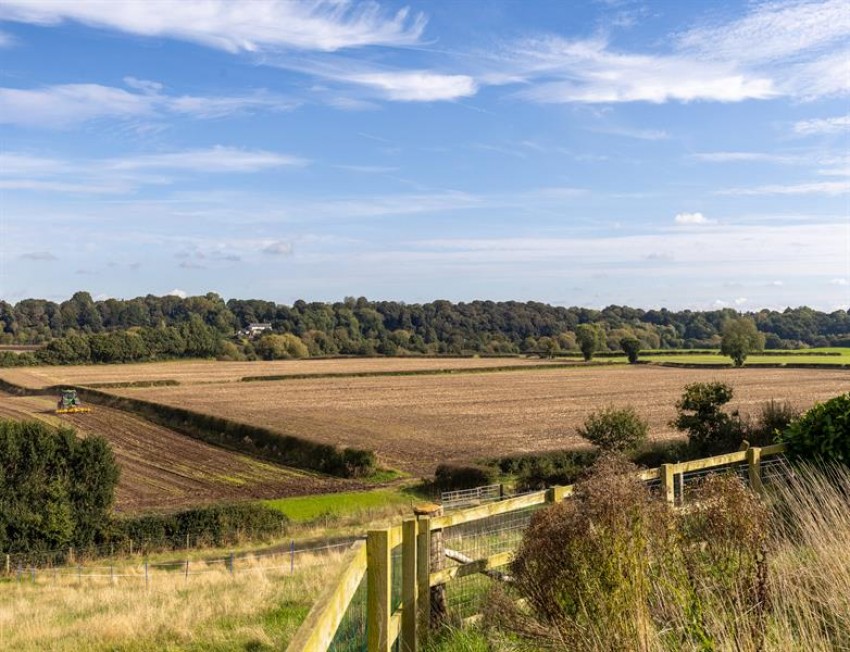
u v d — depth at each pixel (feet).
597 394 276.82
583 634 15.79
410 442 169.68
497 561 21.34
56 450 103.40
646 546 16.53
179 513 101.96
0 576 86.07
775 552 20.66
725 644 14.34
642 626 15.12
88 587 66.18
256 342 553.64
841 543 18.57
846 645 15.29
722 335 385.29
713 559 17.11
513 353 595.47
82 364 468.75
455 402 256.11
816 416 36.01
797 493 24.99
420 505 19.72
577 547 16.55
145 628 34.65
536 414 218.79
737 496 17.56
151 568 80.89
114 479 106.01
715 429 86.12
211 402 255.09
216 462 161.07
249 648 29.09
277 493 128.77
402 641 17.93
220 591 46.39
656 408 223.51
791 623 16.30
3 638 37.86
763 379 321.11
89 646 33.17
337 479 140.87
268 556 79.36
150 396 277.64
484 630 18.92
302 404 250.57
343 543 83.71
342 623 17.54
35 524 96.89
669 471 28.89
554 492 22.98
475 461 129.80
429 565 18.70
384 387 319.27
